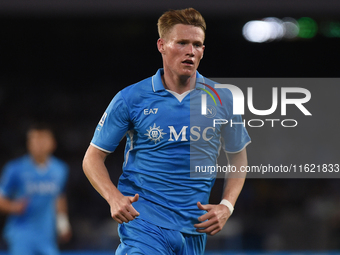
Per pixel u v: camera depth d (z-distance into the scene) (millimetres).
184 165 9930
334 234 37094
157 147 9914
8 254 29750
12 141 49875
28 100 54125
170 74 10047
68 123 52594
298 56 55531
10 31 55156
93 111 53781
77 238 38250
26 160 21375
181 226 9914
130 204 9398
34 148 21109
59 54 56125
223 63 55531
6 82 55312
